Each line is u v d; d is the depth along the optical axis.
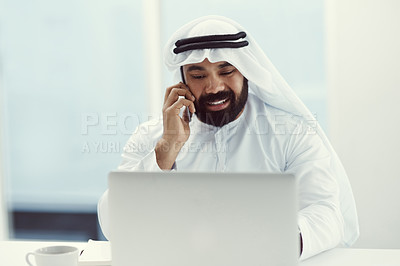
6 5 3.43
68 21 3.41
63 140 3.50
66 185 3.55
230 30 1.86
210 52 1.89
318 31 3.16
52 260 1.28
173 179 1.21
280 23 3.19
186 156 2.09
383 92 3.03
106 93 3.41
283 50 3.20
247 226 1.19
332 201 1.80
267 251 1.19
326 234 1.60
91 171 3.49
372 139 3.05
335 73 3.08
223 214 1.19
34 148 3.54
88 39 3.41
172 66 1.97
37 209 3.62
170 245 1.22
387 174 3.04
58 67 3.45
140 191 1.23
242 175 1.19
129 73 3.38
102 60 3.40
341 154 3.09
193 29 1.90
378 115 3.04
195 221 1.21
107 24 3.38
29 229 3.65
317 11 3.15
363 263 1.50
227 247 1.20
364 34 3.03
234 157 2.06
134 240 1.24
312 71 3.19
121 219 1.24
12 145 3.55
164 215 1.22
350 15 3.04
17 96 3.50
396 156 3.03
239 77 2.00
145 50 3.32
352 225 2.02
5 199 3.59
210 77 1.98
